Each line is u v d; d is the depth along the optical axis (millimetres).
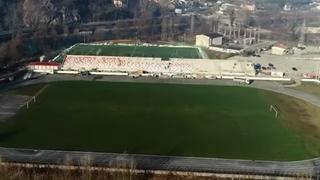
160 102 182125
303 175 117312
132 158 127125
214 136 146250
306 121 164625
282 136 148250
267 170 121875
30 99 181500
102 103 178625
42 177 110938
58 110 168125
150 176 115438
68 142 137625
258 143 141500
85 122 155750
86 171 112000
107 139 140875
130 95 191250
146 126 153500
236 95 196875
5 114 162000
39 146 134125
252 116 167750
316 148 138875
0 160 118312
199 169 121375
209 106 178625
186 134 147250
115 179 109938
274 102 187750
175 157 129250
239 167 123500
